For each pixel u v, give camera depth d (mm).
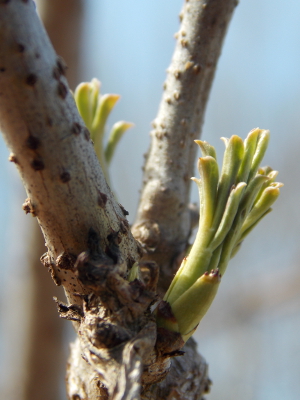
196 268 76
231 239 76
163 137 100
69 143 68
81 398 85
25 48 62
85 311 74
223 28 97
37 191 69
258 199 82
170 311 74
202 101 99
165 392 85
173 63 99
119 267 72
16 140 66
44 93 64
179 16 100
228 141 79
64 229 72
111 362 69
